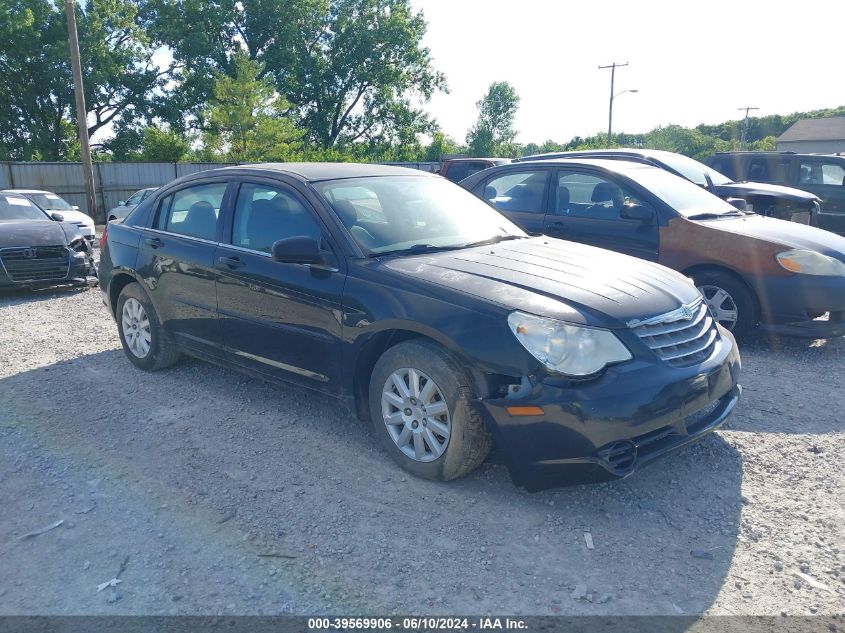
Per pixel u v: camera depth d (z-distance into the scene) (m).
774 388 5.18
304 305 4.06
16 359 5.97
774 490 3.60
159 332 5.30
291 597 2.74
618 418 3.13
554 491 3.57
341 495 3.54
